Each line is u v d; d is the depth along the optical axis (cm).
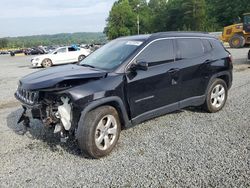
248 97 800
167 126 592
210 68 638
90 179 397
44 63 2331
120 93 479
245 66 1397
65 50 2434
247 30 2566
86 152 450
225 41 2752
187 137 532
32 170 427
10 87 1173
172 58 568
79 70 503
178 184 377
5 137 558
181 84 579
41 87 447
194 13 8225
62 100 447
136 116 511
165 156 457
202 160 439
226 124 594
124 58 510
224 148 479
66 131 460
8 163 450
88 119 443
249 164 422
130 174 407
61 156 470
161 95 544
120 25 10556
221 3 7788
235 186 369
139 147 495
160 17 9800
